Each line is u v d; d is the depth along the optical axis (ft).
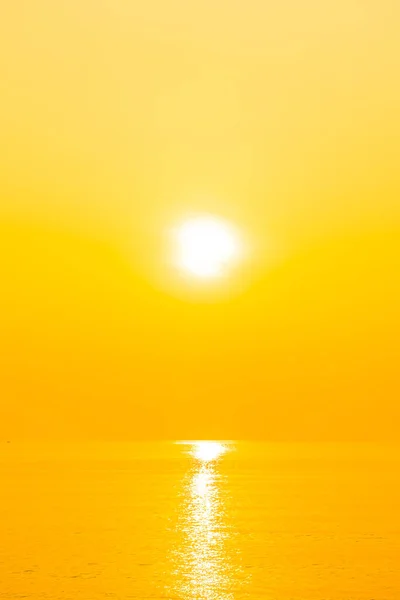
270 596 163.22
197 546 226.58
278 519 291.58
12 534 254.68
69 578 180.96
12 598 162.40
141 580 178.81
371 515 301.63
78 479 518.37
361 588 169.68
